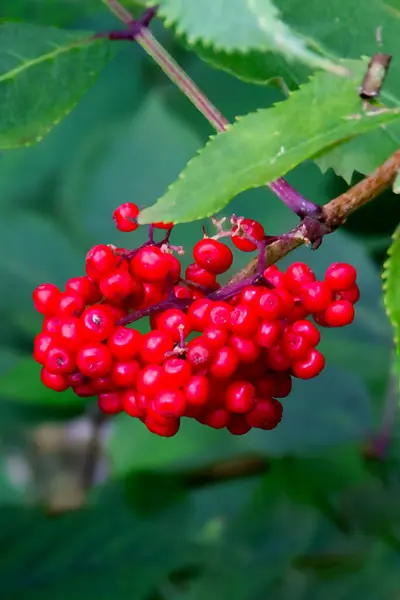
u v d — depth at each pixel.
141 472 0.39
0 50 0.33
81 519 0.38
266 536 0.38
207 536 0.39
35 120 0.33
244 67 0.33
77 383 0.31
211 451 0.39
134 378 0.30
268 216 0.40
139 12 0.37
